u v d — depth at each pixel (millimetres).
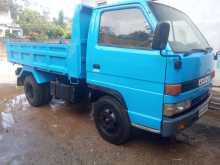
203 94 3570
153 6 3064
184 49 3057
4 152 3424
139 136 4008
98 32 3508
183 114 3049
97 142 3781
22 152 3434
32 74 5418
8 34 27828
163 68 2721
